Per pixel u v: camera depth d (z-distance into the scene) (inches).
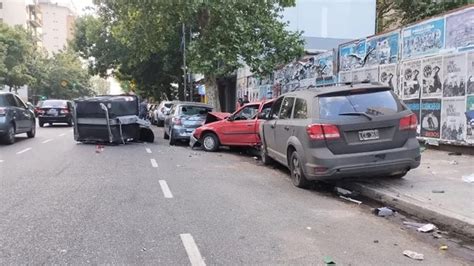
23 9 4128.9
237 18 877.8
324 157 339.3
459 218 259.8
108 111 739.4
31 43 2903.5
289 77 1023.6
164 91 1904.5
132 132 762.2
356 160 338.3
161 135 997.8
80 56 1734.7
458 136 488.4
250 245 234.7
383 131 343.6
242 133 624.7
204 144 662.5
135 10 959.6
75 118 743.7
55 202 324.2
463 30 478.6
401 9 1115.9
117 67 1724.9
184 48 1204.5
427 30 535.2
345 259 215.6
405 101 578.2
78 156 586.2
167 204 321.4
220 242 239.0
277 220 282.4
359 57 694.5
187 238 245.1
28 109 842.2
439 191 327.3
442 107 511.5
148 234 251.4
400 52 589.3
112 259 213.0
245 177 439.5
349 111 345.1
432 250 231.0
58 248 227.5
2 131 706.2
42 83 3550.7
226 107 1737.2
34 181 404.8
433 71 524.7
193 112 763.4
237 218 286.2
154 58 1523.1
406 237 251.1
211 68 895.1
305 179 374.6
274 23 932.0
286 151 402.0
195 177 436.8
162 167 500.1
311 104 359.3
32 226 264.7
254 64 906.1
